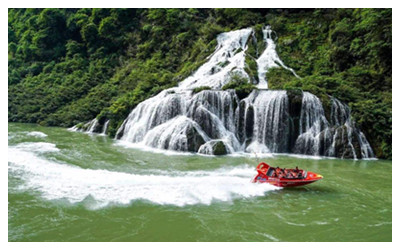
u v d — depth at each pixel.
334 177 16.11
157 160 19.00
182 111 24.94
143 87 33.66
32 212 10.59
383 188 14.36
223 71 32.88
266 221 10.45
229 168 17.36
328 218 10.86
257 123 23.88
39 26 56.50
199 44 41.06
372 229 10.09
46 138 26.03
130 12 51.25
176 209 11.19
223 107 24.31
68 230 9.45
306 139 22.64
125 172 15.77
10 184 13.23
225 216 10.74
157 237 9.17
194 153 21.66
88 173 15.20
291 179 13.58
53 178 14.22
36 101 41.91
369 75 29.03
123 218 10.35
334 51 32.44
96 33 51.03
